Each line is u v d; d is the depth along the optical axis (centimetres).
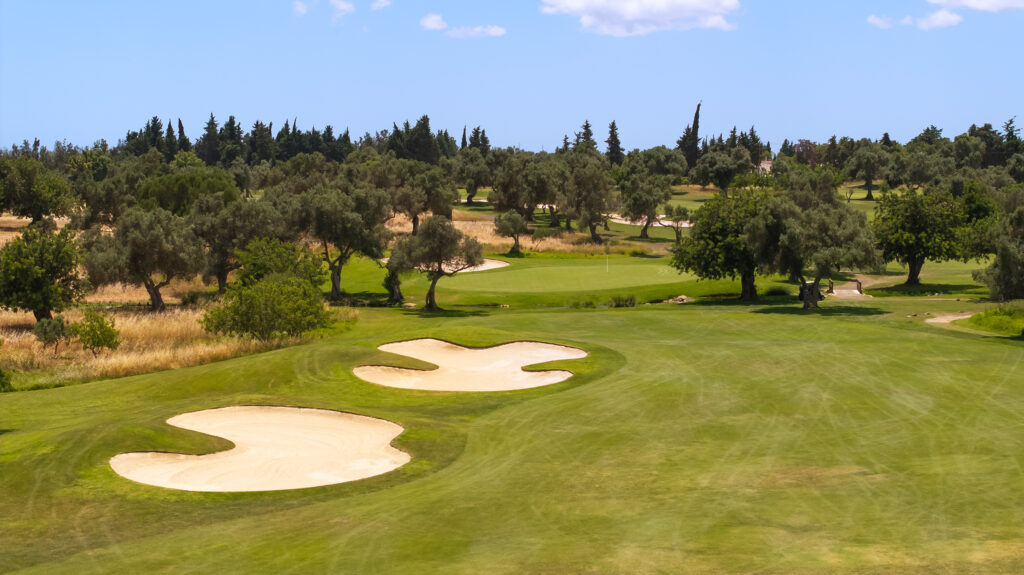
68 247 4700
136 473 1678
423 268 5350
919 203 5856
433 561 1106
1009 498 1332
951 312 4262
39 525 1355
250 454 1834
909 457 1630
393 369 2862
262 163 18438
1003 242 4250
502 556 1116
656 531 1212
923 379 2439
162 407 2259
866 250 4594
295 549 1184
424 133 19475
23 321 4956
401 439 1912
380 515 1357
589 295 5672
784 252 4841
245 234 6069
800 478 1503
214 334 4056
